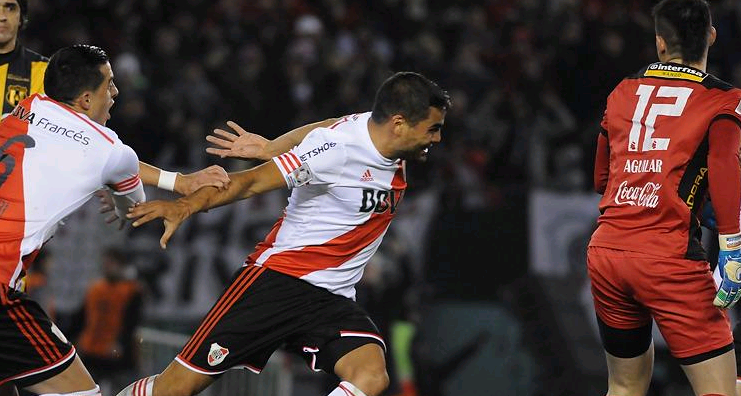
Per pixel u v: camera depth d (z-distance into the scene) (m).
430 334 42.91
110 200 21.44
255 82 50.38
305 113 49.12
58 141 19.16
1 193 18.95
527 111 49.66
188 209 18.89
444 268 43.44
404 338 39.66
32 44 51.00
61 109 19.44
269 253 20.16
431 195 43.81
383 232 20.36
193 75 49.34
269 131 49.50
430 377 42.09
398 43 56.59
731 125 18.91
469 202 43.78
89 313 37.81
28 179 19.00
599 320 20.75
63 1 52.50
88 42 51.66
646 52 51.16
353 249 20.08
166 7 54.16
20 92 21.98
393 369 39.66
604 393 41.38
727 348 19.45
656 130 19.41
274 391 39.66
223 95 49.59
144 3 53.97
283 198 43.53
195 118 48.28
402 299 39.88
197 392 20.17
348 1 57.91
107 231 42.25
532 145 47.94
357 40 54.88
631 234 19.59
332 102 49.47
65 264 41.34
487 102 49.81
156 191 40.19
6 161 19.11
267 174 19.30
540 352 42.38
